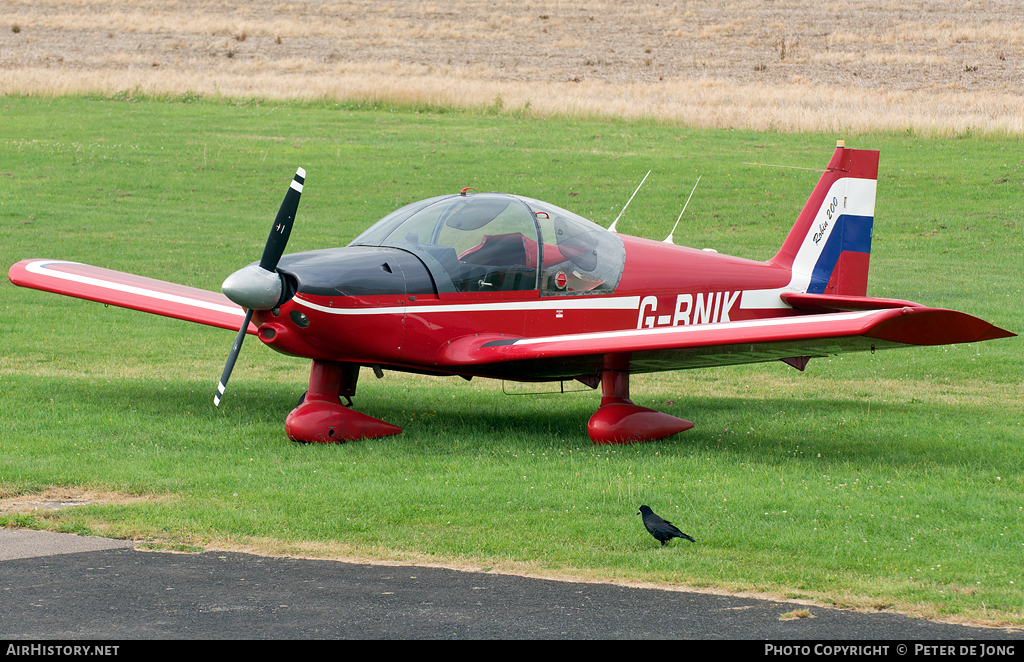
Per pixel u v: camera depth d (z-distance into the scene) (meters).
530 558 19.67
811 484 25.09
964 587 18.19
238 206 81.12
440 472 26.12
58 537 20.72
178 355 44.59
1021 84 134.50
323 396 30.45
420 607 17.20
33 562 19.22
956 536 21.09
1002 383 41.75
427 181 89.75
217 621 16.47
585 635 16.03
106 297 35.66
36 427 29.73
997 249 72.25
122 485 24.02
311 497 23.25
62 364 41.59
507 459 27.73
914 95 129.12
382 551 20.03
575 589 18.11
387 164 95.38
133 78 131.25
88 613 16.75
